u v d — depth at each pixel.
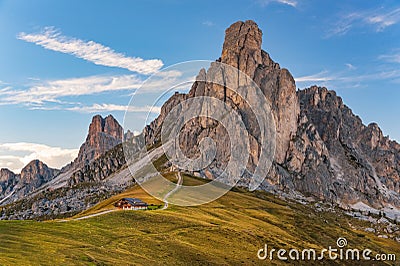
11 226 106.12
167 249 115.12
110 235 115.88
